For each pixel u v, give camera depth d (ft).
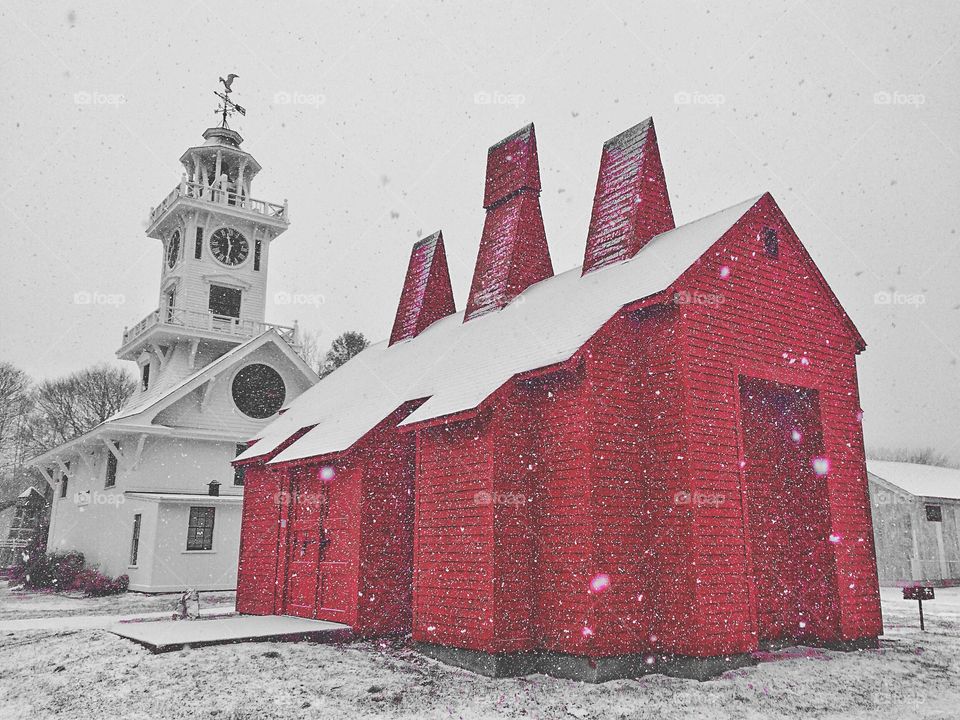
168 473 89.15
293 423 69.41
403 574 48.73
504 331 50.37
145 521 82.99
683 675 35.53
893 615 62.08
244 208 107.76
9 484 193.26
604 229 51.31
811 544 43.93
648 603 37.42
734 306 41.11
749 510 43.80
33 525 128.36
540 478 39.52
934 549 98.89
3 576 121.70
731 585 36.91
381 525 48.47
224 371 94.27
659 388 38.88
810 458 44.68
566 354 38.34
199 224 104.27
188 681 35.04
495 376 42.24
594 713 30.22
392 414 49.96
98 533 93.71
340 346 178.60
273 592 57.67
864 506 45.09
